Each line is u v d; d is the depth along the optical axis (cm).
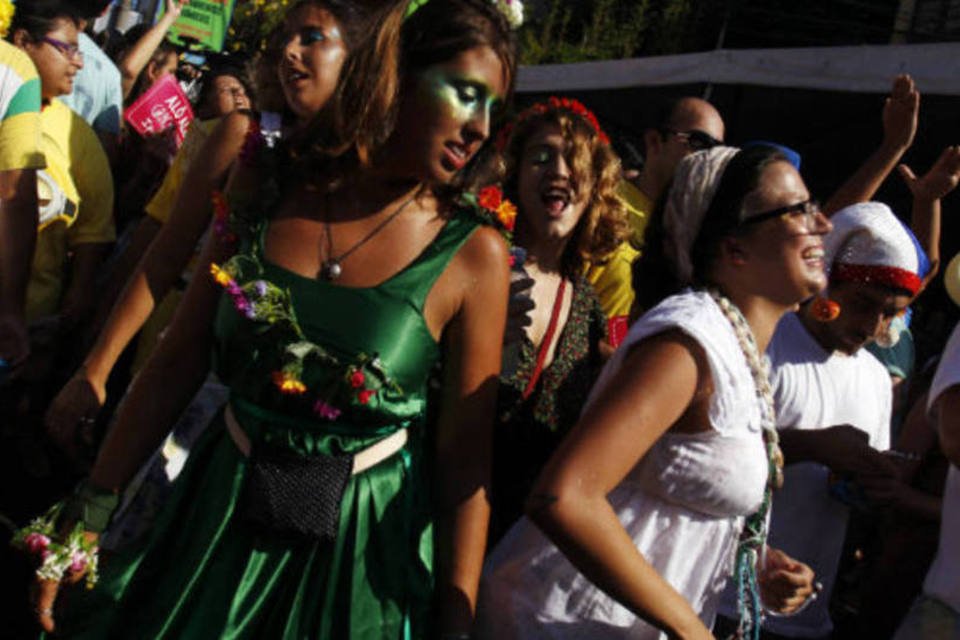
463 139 223
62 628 233
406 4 222
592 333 312
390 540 224
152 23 755
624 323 329
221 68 516
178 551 226
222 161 282
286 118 295
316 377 215
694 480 220
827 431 281
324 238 222
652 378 209
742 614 230
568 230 306
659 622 208
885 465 276
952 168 386
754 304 233
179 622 221
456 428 231
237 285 216
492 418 235
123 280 433
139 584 227
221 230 231
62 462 443
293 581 220
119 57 647
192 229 285
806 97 676
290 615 218
